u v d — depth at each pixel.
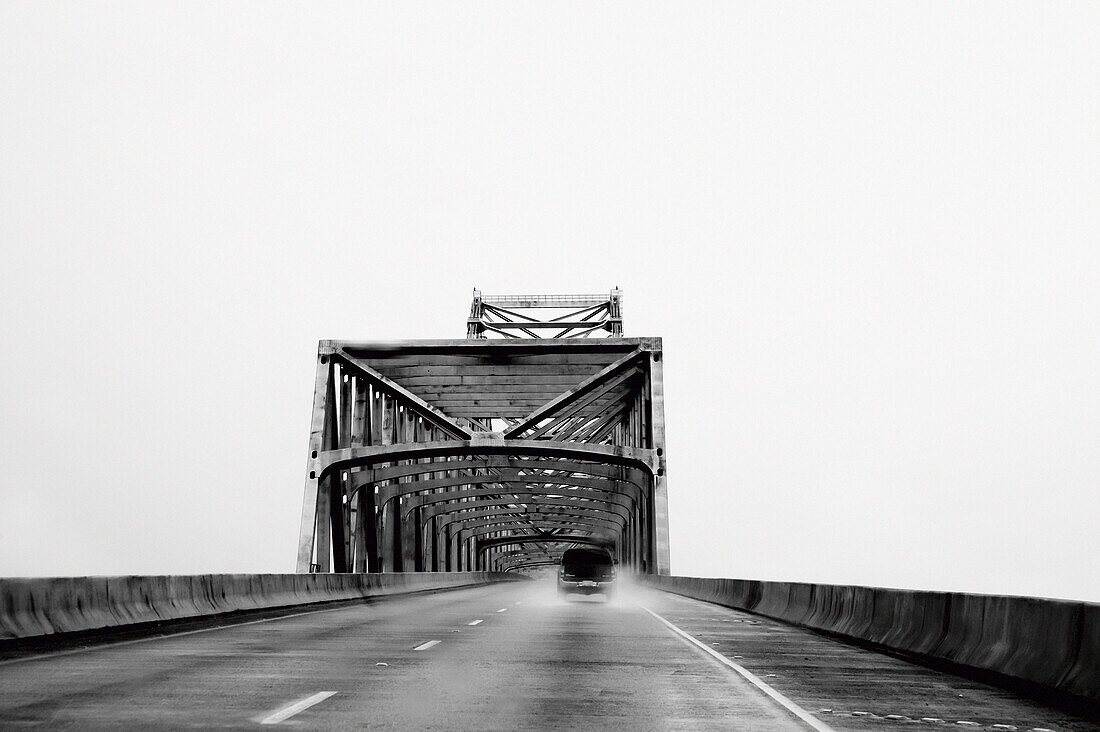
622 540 90.50
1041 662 11.04
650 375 47.78
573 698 10.17
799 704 10.06
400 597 41.69
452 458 60.19
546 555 153.50
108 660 12.84
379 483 58.94
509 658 13.98
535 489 77.81
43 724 8.16
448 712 9.12
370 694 10.16
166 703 9.32
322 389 47.00
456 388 48.31
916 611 15.52
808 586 23.16
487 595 45.53
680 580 44.75
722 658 14.62
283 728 8.17
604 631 19.88
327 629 19.31
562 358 48.28
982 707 10.16
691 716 9.20
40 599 15.75
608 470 61.38
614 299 74.06
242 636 17.19
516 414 47.97
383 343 47.84
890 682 12.07
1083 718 9.53
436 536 79.31
